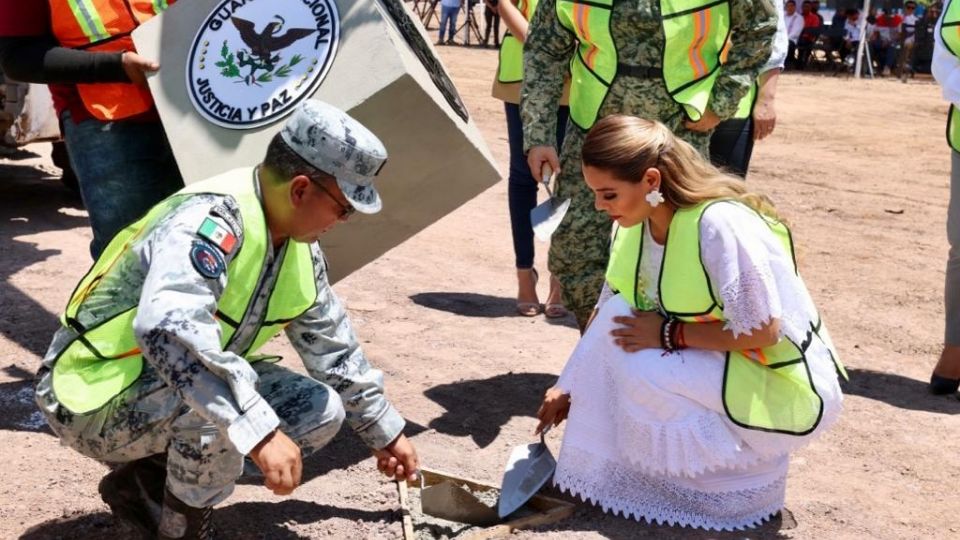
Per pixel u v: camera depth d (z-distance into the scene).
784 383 3.49
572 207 4.50
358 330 5.73
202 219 2.84
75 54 4.05
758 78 4.93
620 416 3.61
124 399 2.99
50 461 4.03
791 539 3.62
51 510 3.65
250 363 3.31
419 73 3.95
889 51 25.42
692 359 3.50
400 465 3.42
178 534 3.09
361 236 4.21
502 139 12.58
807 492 4.01
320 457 4.15
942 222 9.53
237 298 2.94
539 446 3.93
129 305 2.96
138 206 4.23
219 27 4.02
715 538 3.59
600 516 3.71
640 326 3.55
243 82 3.93
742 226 3.37
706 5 4.29
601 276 4.52
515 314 6.18
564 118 5.85
